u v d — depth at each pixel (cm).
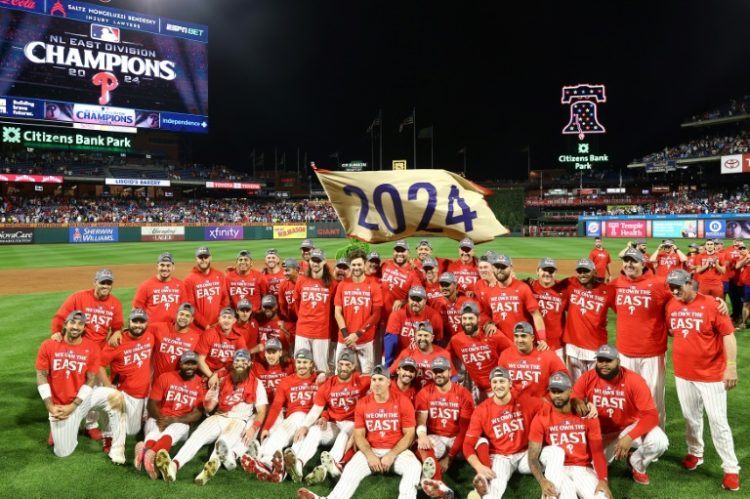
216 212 6184
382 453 604
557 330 763
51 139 5466
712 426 592
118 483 583
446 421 628
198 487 575
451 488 584
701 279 1275
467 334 693
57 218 5084
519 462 590
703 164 6719
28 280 2306
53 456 651
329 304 841
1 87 4997
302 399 680
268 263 1001
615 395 592
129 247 4338
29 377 925
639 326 669
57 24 5219
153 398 672
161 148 7550
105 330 773
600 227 5500
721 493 564
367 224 759
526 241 4784
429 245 958
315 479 573
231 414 673
